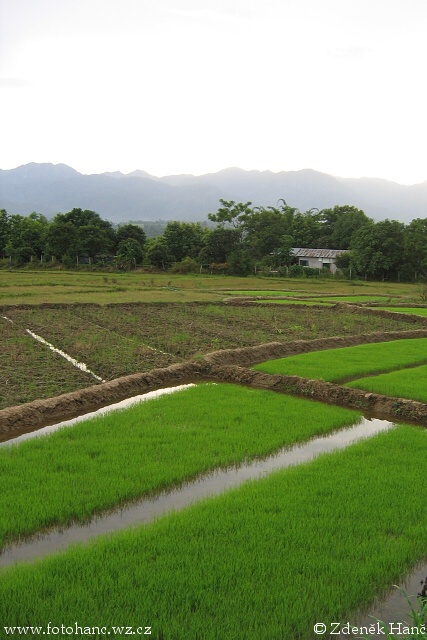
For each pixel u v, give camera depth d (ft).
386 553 21.12
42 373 50.01
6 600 17.80
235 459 31.37
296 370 53.42
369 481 28.30
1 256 224.74
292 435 35.65
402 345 70.28
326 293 140.46
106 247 214.28
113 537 22.08
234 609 17.63
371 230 203.51
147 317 86.99
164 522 23.35
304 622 17.16
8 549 21.98
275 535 22.39
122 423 37.17
